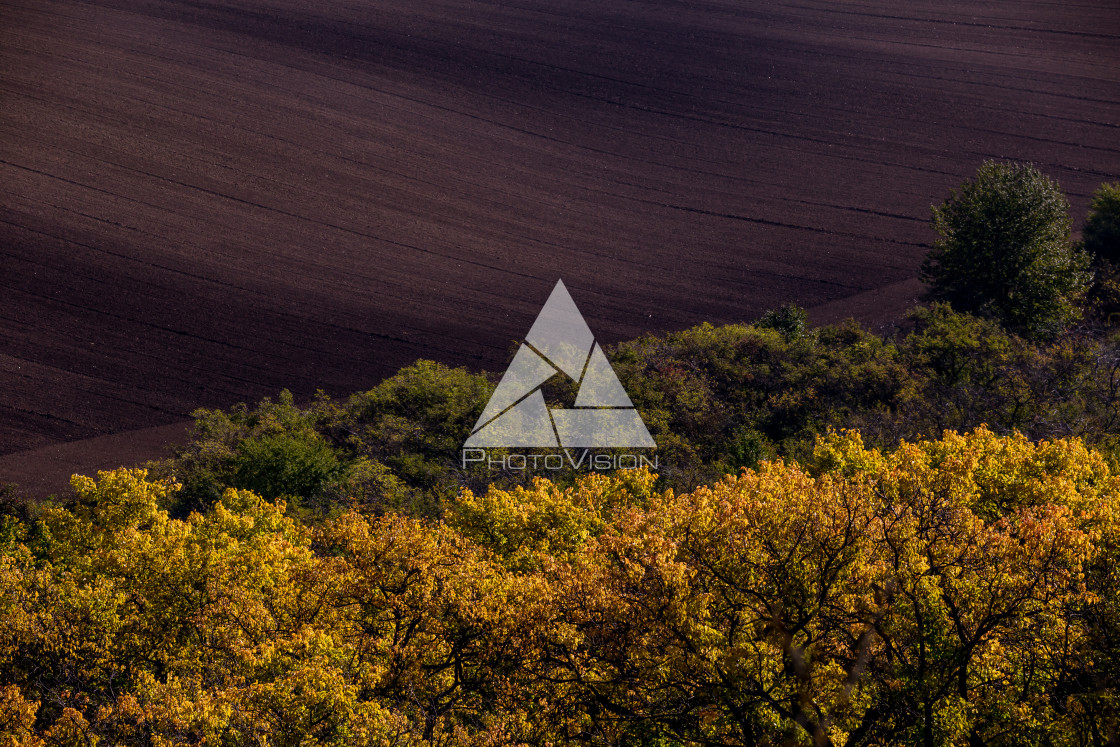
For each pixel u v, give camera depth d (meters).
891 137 76.69
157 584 20.73
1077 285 47.50
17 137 68.75
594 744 16.30
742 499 17.62
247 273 60.19
